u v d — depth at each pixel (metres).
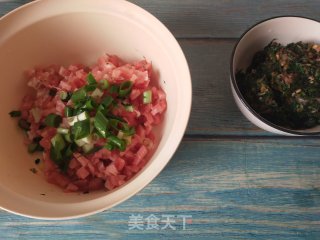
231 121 0.90
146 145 0.82
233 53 0.82
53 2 0.80
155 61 0.85
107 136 0.77
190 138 0.88
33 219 0.79
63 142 0.81
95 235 0.78
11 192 0.67
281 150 0.87
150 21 0.79
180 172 0.85
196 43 0.99
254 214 0.81
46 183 0.78
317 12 1.04
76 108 0.81
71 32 0.87
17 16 0.78
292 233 0.79
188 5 1.04
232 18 1.03
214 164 0.85
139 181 0.64
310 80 0.83
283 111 0.84
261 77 0.86
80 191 0.78
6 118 0.82
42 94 0.88
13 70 0.83
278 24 0.88
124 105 0.84
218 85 0.94
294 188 0.83
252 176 0.84
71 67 0.90
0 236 0.78
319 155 0.87
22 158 0.81
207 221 0.80
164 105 0.82
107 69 0.86
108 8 0.81
